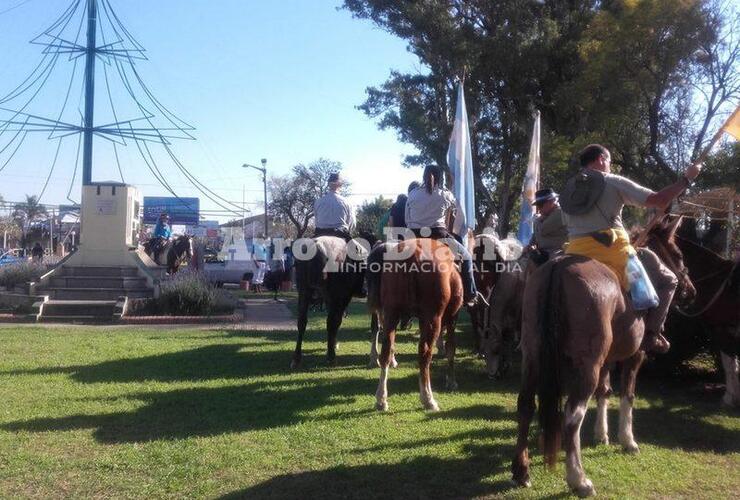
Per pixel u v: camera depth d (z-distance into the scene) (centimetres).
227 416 715
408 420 712
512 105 2895
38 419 692
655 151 2178
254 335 1302
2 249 4728
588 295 503
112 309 1533
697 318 856
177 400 778
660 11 1917
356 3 2745
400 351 1159
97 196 1708
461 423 706
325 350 1145
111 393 806
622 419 648
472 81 2717
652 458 619
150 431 659
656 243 726
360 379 911
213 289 1700
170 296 1585
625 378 650
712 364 1059
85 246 1702
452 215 866
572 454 512
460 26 2728
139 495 506
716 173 1950
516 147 2812
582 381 501
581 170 584
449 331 852
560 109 2603
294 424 689
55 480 531
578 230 570
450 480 546
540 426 519
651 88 2136
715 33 1950
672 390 923
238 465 568
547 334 498
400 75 2877
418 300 733
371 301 818
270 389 842
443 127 2778
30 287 1585
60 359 1012
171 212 5131
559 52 2684
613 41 2053
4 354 1046
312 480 540
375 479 545
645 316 629
